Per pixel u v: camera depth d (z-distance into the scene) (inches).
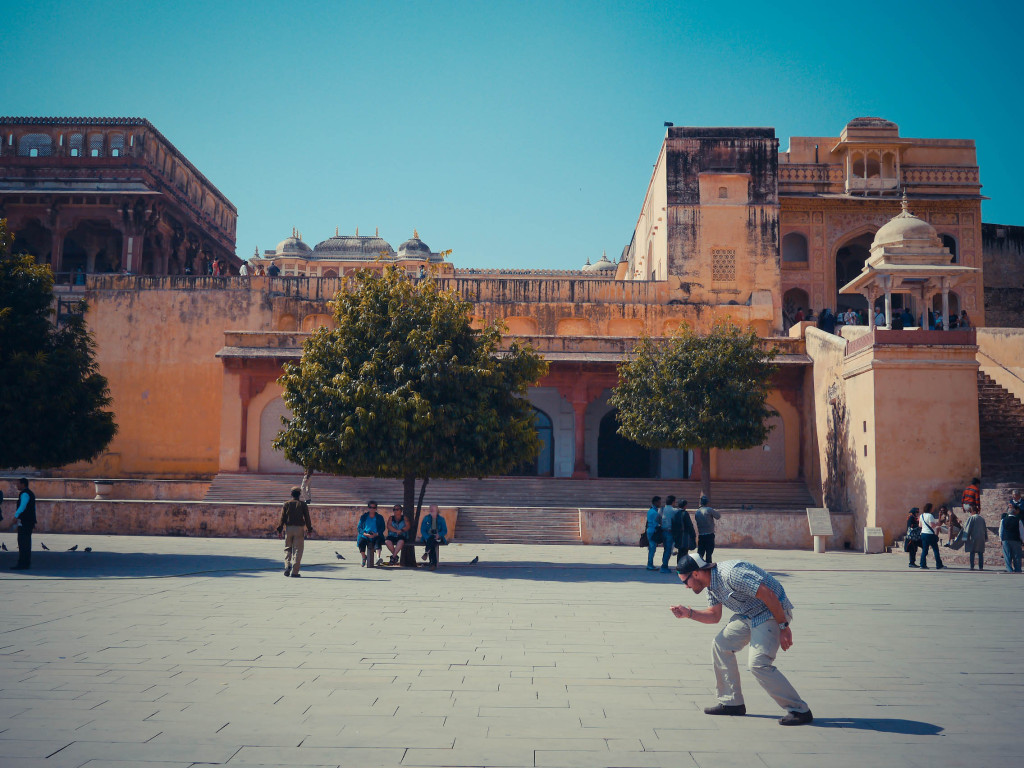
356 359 627.2
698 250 1314.0
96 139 1378.0
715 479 1099.9
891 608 403.5
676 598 428.5
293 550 501.7
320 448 602.5
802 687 241.6
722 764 173.3
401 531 596.7
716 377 900.0
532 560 657.0
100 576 474.6
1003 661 278.5
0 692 221.5
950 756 179.9
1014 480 784.3
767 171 1331.2
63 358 587.2
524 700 221.3
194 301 1235.9
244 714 203.5
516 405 647.8
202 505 826.2
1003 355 981.2
